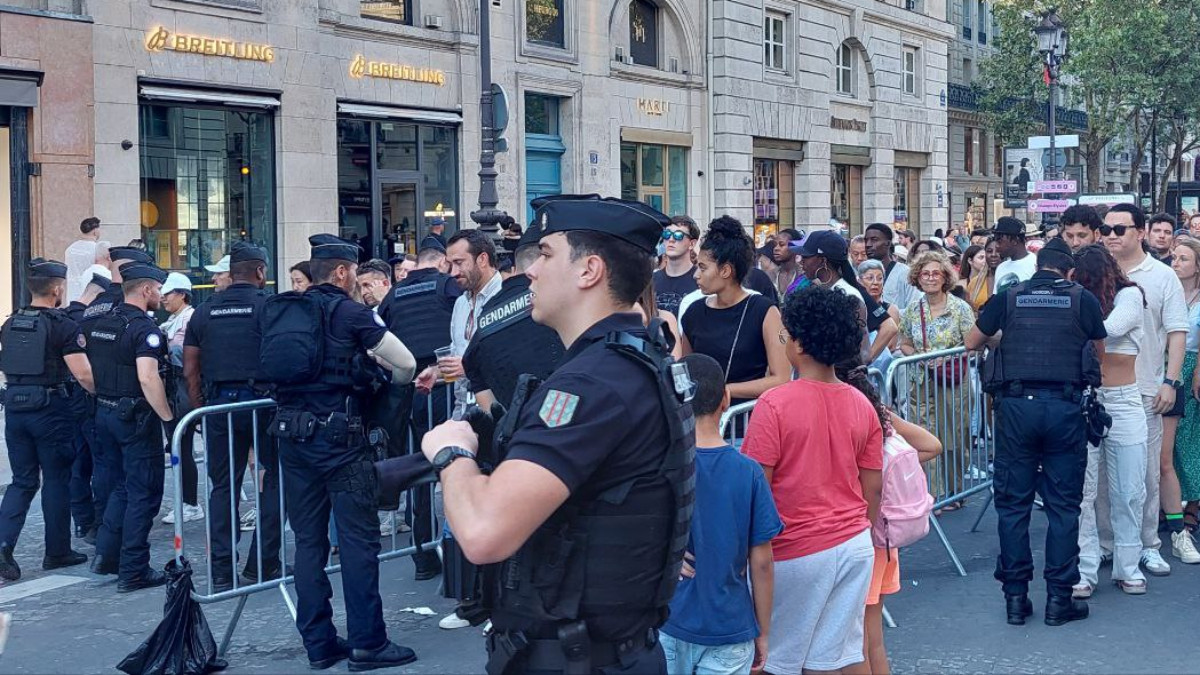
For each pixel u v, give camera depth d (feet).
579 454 8.73
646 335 9.61
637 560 9.16
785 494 14.33
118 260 29.86
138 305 24.25
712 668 13.19
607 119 79.25
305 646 19.30
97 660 19.92
